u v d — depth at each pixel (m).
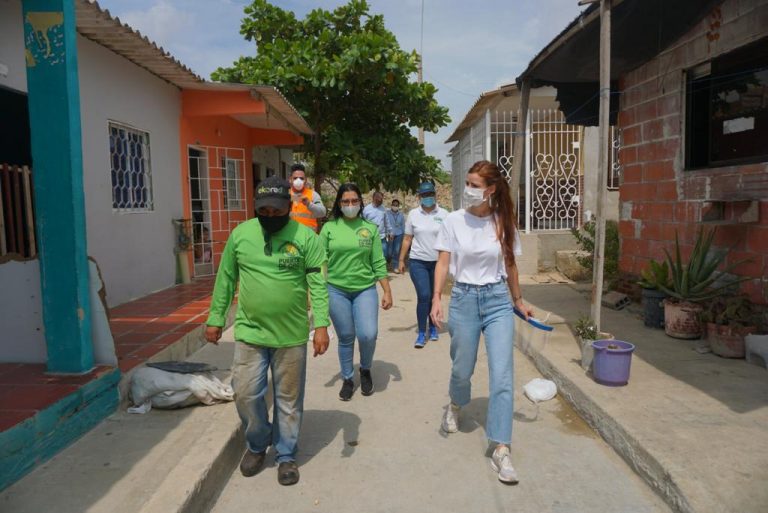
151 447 3.78
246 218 12.60
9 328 4.47
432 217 6.76
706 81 6.47
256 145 13.40
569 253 11.35
